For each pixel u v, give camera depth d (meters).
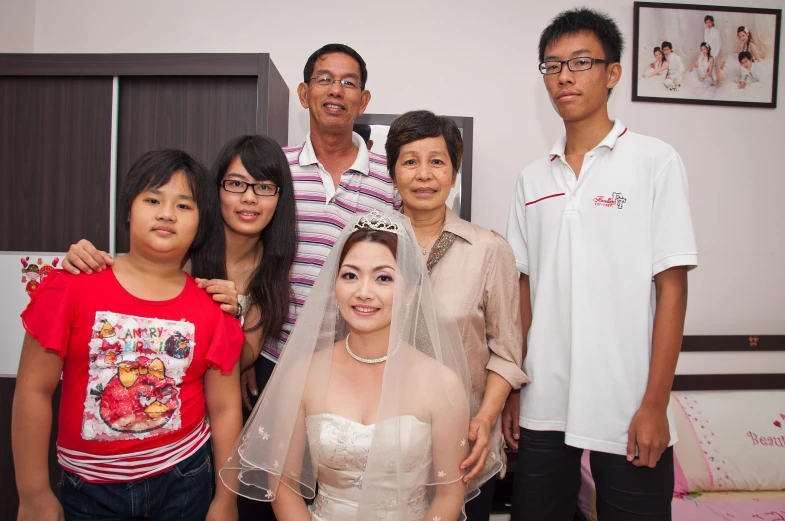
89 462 1.19
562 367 1.57
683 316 1.45
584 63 1.51
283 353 1.30
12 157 2.04
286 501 1.24
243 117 2.01
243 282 1.66
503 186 2.60
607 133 1.59
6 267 2.05
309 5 2.54
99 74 1.99
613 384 1.48
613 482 1.49
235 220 1.52
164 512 1.26
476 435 1.29
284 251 1.60
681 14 2.58
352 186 1.91
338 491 1.21
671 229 1.44
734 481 2.21
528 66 2.58
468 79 2.57
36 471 1.18
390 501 1.16
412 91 2.56
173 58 1.98
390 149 1.53
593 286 1.51
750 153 2.66
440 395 1.24
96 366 1.19
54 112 2.03
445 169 1.48
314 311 1.30
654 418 1.41
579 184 1.56
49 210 2.04
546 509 1.62
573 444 1.49
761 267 2.69
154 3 2.51
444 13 2.56
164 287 1.30
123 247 2.03
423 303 1.28
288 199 1.62
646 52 2.59
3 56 2.00
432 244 1.55
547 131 2.60
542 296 1.61
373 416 1.23
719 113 2.64
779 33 2.62
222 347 1.31
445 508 1.19
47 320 1.16
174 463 1.26
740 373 2.65
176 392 1.25
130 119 2.04
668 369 1.42
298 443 1.25
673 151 1.49
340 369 1.31
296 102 2.55
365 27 2.55
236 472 1.28
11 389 2.04
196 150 2.02
